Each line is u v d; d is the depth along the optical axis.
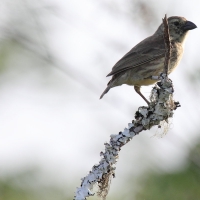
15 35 15.05
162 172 11.05
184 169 10.90
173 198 10.72
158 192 10.81
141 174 11.26
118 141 8.49
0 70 14.91
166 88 8.78
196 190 10.73
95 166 8.27
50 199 12.87
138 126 8.70
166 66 8.95
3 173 12.67
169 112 8.78
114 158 8.37
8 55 14.91
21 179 12.76
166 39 8.98
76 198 7.93
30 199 12.66
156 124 8.79
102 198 8.31
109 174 8.30
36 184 12.82
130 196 11.05
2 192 12.49
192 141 11.64
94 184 8.21
